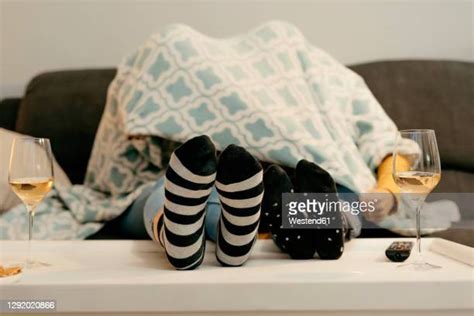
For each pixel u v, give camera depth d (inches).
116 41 84.5
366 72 73.0
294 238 43.8
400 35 83.6
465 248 42.2
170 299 35.9
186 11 84.0
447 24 83.3
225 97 55.0
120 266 41.8
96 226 57.3
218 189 39.1
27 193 39.8
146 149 59.6
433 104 69.7
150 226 45.7
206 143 37.3
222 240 40.9
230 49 61.4
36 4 84.6
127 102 56.9
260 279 36.7
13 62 85.4
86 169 73.9
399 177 38.9
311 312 36.2
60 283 36.1
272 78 60.1
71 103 74.6
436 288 35.7
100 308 36.0
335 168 53.1
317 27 83.7
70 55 85.0
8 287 36.1
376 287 35.7
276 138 53.8
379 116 62.4
